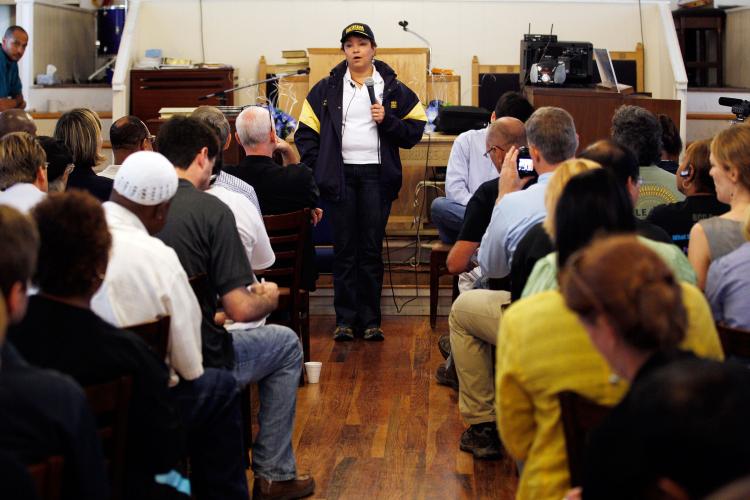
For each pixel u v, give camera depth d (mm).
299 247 4555
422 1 8555
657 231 2768
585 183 2172
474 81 8547
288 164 5012
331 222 5574
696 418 1275
